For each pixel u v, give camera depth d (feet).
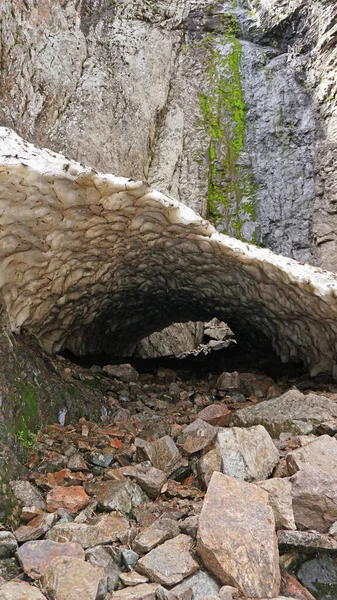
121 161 25.53
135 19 29.45
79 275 12.10
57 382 10.44
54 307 12.25
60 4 25.29
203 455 8.05
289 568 5.62
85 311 14.30
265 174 28.71
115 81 26.50
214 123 29.50
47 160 8.86
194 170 28.55
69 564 5.11
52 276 11.07
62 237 10.19
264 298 14.16
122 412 10.88
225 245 11.80
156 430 9.80
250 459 7.31
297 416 9.60
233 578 4.99
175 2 31.12
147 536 5.77
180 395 13.66
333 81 28.32
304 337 14.96
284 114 29.43
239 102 30.09
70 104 24.29
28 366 9.82
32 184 8.57
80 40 26.02
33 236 9.65
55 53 24.41
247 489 6.13
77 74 25.22
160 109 28.58
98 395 11.50
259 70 30.83
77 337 15.81
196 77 30.55
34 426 8.91
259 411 10.08
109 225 10.59
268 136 29.35
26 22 22.95
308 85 29.58
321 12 29.58
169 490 7.34
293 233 27.32
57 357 13.43
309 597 5.21
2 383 8.63
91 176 8.91
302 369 16.34
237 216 28.17
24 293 10.72
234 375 14.38
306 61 30.14
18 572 5.34
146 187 9.57
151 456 8.14
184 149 28.91
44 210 9.20
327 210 26.89
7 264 9.75
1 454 7.31
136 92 27.17
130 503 6.80
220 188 28.71
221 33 31.99
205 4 32.14
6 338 9.59
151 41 29.22
